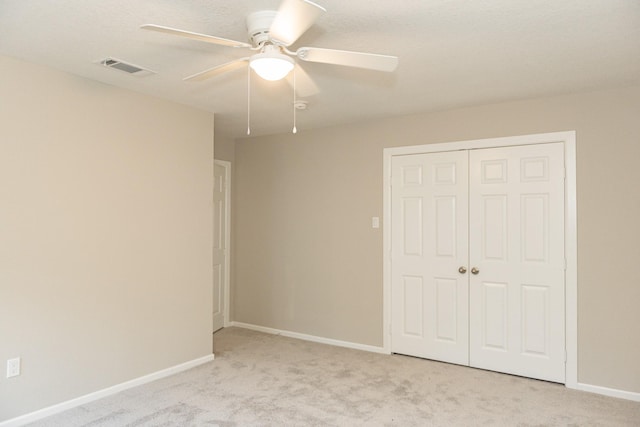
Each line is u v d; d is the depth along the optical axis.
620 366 3.19
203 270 3.95
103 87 3.17
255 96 3.49
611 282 3.23
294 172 4.84
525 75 2.97
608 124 3.26
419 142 4.05
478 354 3.77
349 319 4.43
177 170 3.72
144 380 3.41
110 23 2.23
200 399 3.09
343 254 4.48
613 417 2.83
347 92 3.36
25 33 2.34
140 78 3.08
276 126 4.58
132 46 2.52
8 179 2.66
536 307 3.52
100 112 3.15
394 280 4.18
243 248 5.24
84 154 3.05
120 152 3.28
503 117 3.66
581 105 3.36
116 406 2.97
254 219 5.15
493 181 3.71
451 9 2.05
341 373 3.63
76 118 3.00
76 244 3.00
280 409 2.92
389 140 4.21
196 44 2.49
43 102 2.83
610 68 2.83
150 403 3.02
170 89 3.33
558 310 3.44
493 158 3.71
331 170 4.57
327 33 2.30
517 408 2.96
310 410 2.91
